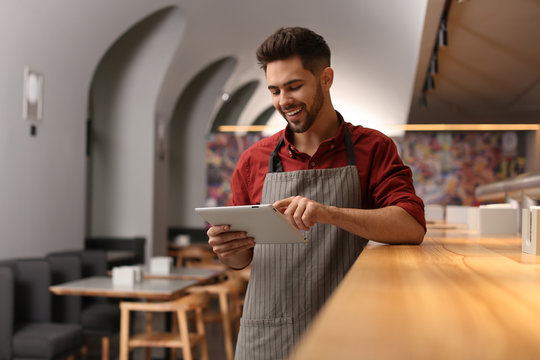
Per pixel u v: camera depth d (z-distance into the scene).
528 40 5.73
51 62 6.58
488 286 0.82
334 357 0.43
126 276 5.01
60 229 6.86
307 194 1.78
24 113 6.13
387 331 0.52
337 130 1.86
